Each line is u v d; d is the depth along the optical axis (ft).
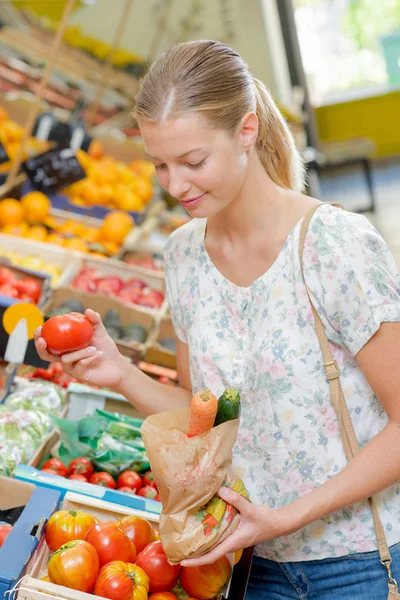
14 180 13.71
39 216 13.61
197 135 4.56
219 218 5.36
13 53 15.94
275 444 5.26
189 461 4.53
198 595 5.33
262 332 5.19
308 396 5.11
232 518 4.62
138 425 8.00
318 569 5.36
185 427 4.71
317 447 5.17
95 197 14.28
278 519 4.64
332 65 31.99
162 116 4.56
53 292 11.16
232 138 4.70
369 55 31.94
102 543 5.28
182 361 6.04
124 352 9.98
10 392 8.57
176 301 5.80
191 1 19.53
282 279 5.12
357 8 31.81
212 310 5.46
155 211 15.14
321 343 5.02
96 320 5.49
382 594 5.23
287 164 5.42
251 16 19.90
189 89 4.56
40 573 5.37
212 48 4.79
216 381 5.43
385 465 4.76
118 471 7.69
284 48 24.56
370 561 5.23
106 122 16.10
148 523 5.74
